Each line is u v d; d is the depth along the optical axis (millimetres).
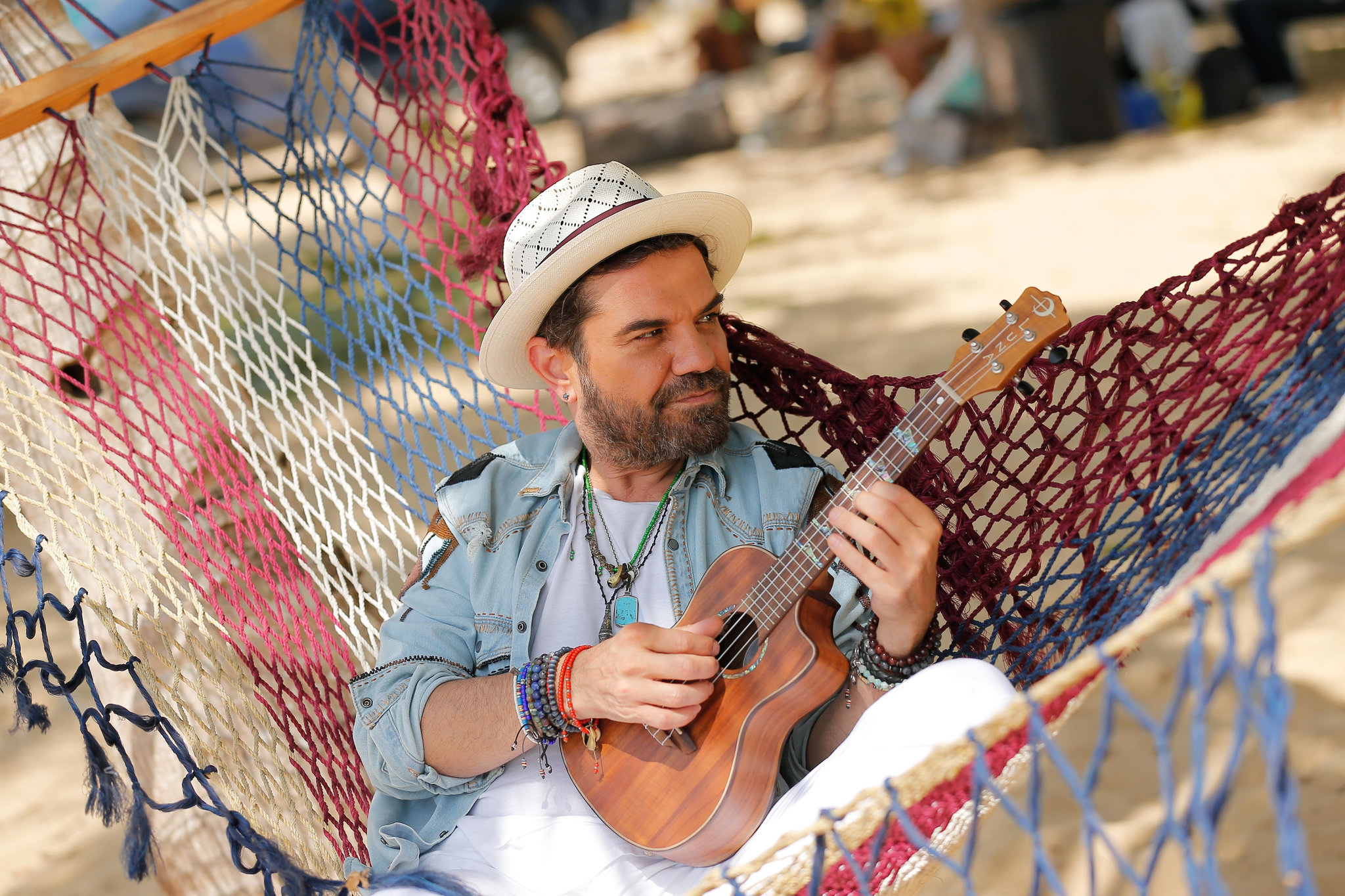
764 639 1750
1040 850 1088
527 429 4602
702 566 1875
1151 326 1739
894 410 2010
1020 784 2695
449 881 1631
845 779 1552
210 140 2662
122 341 2410
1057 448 1835
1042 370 1822
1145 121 8859
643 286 1807
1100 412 1793
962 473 1912
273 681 2391
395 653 1882
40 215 2449
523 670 1741
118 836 3182
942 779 1193
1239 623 3033
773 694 1724
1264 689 935
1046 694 1079
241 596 2322
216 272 2621
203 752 1908
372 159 2771
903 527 1582
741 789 1698
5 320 2277
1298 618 2992
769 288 6973
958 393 1704
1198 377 1707
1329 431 1350
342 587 2342
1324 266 1598
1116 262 6191
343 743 2193
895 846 1526
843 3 10750
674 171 10469
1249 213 6535
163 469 2449
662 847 1713
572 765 1787
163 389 2525
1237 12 8945
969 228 7387
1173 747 2664
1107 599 1820
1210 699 981
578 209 1899
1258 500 1431
